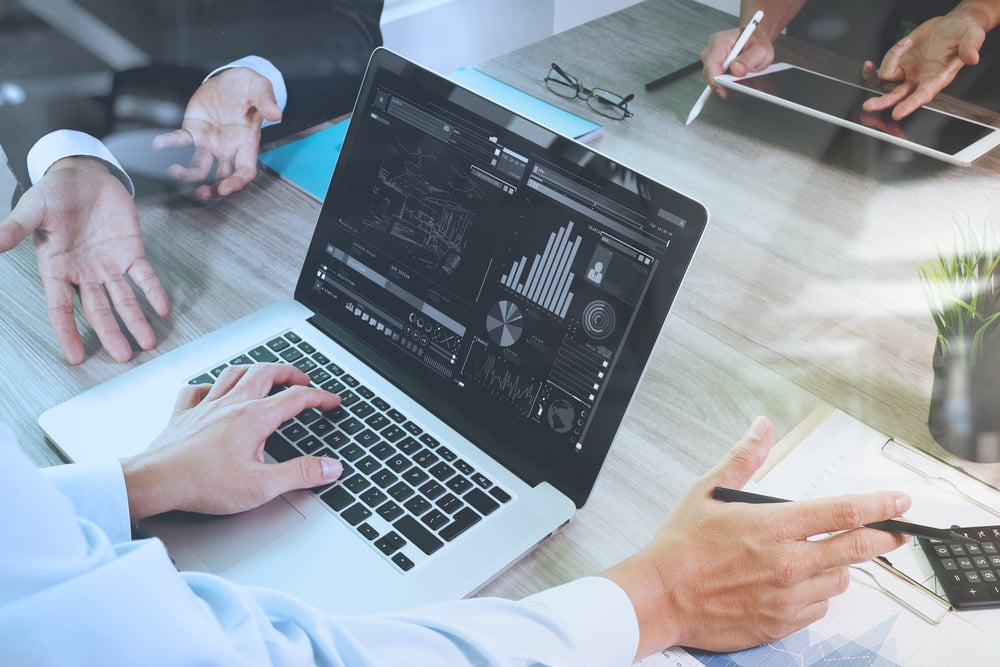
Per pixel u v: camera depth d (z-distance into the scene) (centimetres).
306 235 114
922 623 68
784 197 119
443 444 83
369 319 94
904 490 78
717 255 110
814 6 156
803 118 132
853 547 66
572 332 80
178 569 71
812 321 99
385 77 94
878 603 70
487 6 200
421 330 90
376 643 56
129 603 42
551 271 82
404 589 70
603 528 77
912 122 125
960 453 81
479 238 86
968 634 67
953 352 81
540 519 76
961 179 119
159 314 101
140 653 43
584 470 78
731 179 122
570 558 75
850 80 138
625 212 78
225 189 121
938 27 137
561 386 80
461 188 88
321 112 150
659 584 68
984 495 77
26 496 40
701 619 67
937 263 104
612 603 66
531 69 147
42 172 122
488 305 85
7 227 110
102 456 82
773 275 107
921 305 101
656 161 125
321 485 79
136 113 155
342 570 71
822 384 91
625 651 65
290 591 69
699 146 129
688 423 87
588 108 137
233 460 76
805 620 66
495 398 84
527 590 72
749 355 95
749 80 135
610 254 78
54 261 106
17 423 88
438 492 78
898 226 113
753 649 67
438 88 90
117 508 72
